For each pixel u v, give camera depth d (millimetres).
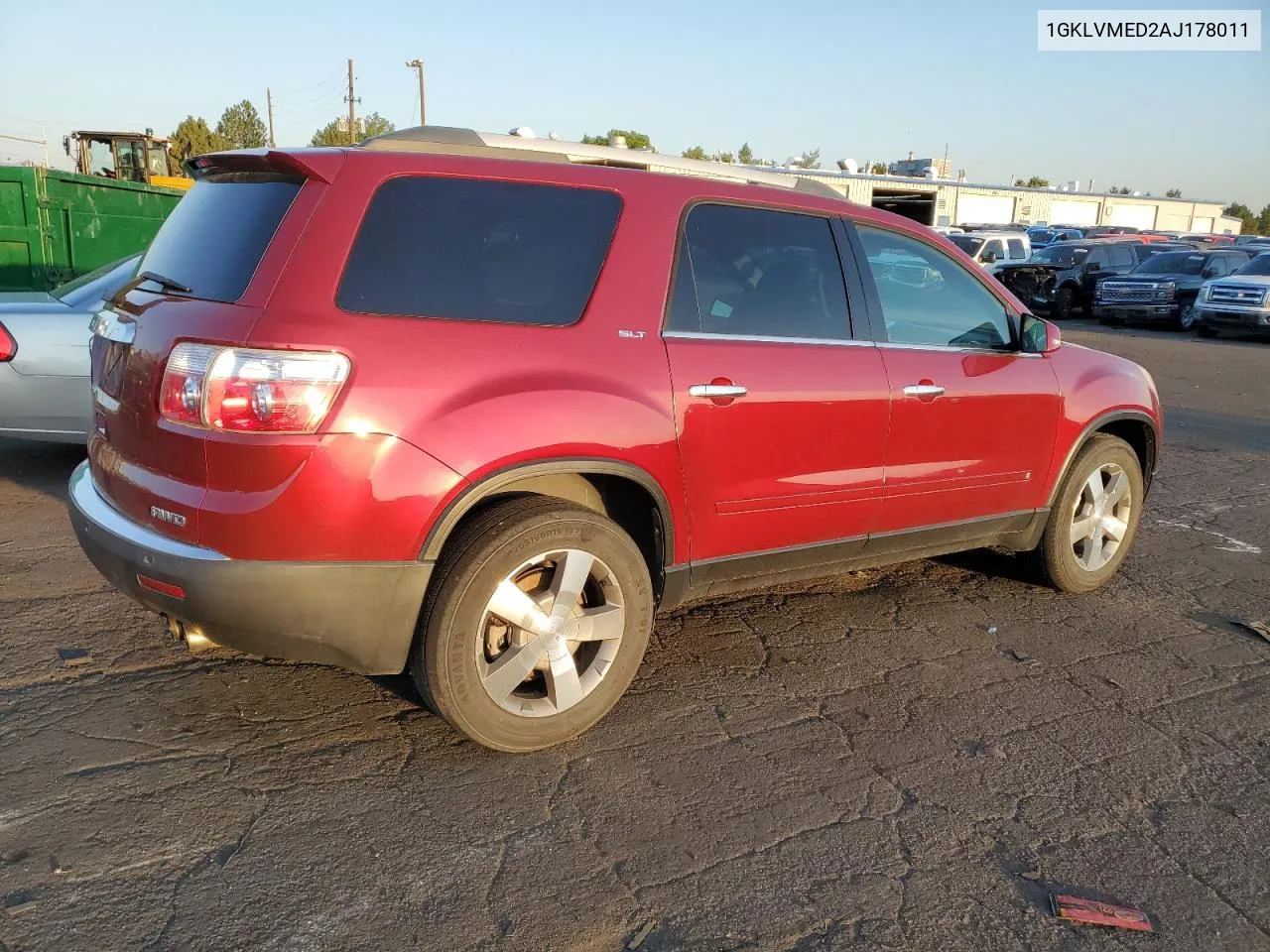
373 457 2762
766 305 3664
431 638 2963
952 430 4172
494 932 2445
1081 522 4891
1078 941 2512
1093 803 3129
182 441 2758
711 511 3516
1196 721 3693
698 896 2609
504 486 3018
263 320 2695
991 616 4660
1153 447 5223
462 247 3037
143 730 3285
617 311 3252
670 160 3715
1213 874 2799
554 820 2904
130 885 2541
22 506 5656
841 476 3842
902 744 3443
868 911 2588
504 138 3373
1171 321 22719
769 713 3615
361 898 2539
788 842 2855
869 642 4301
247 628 2816
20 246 10828
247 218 2971
